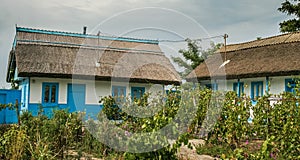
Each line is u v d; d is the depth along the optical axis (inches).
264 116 384.5
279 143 307.7
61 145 365.7
